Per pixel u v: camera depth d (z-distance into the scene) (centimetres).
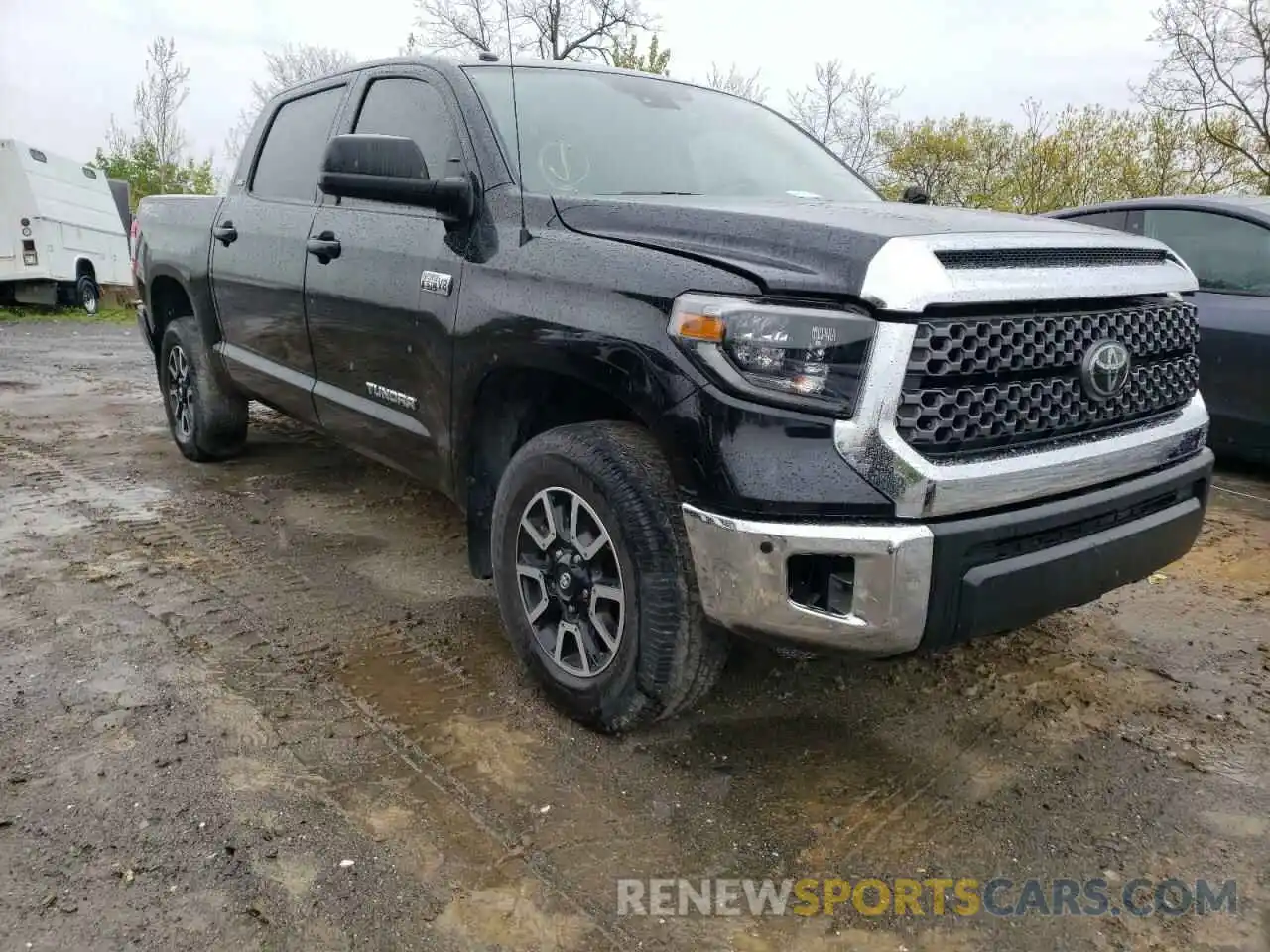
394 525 451
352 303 357
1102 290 240
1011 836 231
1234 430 543
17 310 1770
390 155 301
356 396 373
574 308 255
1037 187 2045
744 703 289
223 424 529
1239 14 1706
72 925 192
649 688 249
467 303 294
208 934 191
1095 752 268
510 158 306
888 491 210
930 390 214
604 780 247
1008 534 223
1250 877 218
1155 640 342
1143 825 236
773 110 424
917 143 2325
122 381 903
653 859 219
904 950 194
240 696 284
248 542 422
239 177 480
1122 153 1962
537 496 274
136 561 394
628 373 238
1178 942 198
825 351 212
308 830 223
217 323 488
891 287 209
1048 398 233
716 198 294
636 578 245
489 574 321
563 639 275
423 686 294
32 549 405
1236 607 374
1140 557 256
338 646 321
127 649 313
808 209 258
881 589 212
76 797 232
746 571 220
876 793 246
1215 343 542
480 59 357
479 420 304
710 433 221
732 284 224
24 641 316
